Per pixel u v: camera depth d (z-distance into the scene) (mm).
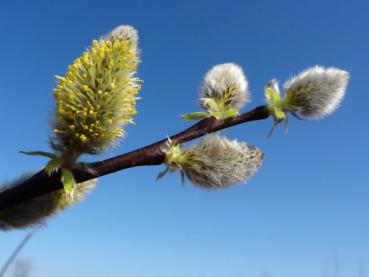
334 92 106
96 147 87
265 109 104
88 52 88
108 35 92
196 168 95
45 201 93
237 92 112
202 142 95
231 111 102
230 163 96
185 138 98
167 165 93
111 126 87
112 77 87
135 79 90
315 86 105
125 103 88
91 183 99
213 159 95
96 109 86
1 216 90
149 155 92
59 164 84
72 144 85
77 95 85
